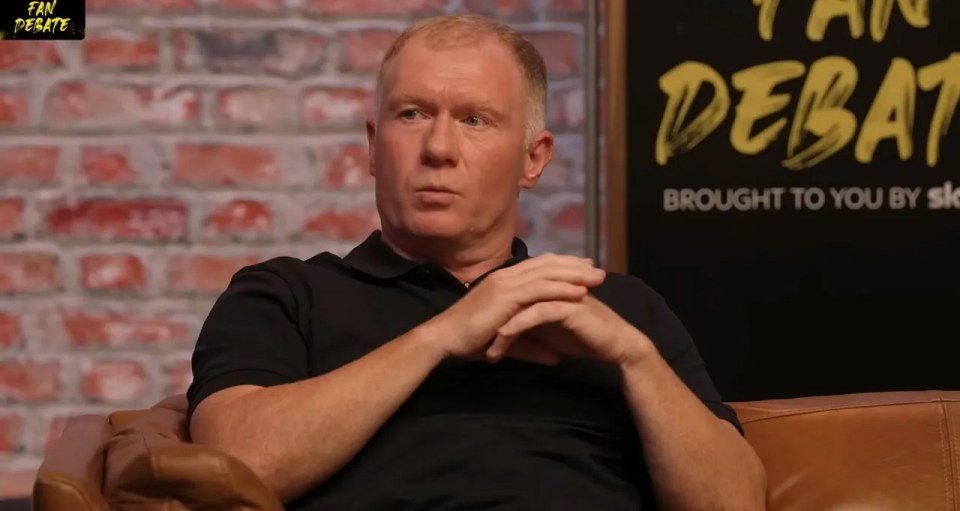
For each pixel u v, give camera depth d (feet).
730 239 19.52
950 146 19.57
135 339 22.09
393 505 12.26
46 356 22.00
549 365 13.15
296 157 22.12
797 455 13.73
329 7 22.03
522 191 22.09
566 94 22.03
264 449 11.82
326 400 11.96
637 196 19.45
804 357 19.65
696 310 19.54
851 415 13.89
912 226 19.61
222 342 12.95
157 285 22.09
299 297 13.38
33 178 21.86
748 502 12.75
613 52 19.35
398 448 12.48
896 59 19.47
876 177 19.57
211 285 22.12
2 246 21.90
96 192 21.97
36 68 21.81
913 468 13.61
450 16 14.15
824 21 19.42
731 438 12.98
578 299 12.44
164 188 22.03
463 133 13.69
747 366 19.61
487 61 13.80
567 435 12.96
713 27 19.35
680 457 12.53
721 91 19.38
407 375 12.14
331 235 22.20
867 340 19.66
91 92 21.86
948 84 19.49
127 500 10.57
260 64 22.02
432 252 13.98
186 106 21.97
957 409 13.91
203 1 21.93
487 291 12.41
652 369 12.62
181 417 13.34
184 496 10.51
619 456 13.23
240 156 22.07
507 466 12.54
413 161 13.61
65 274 21.98
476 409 12.80
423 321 13.39
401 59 13.80
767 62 19.40
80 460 11.46
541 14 21.98
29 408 22.00
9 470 21.93
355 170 22.16
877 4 19.42
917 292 19.66
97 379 22.07
